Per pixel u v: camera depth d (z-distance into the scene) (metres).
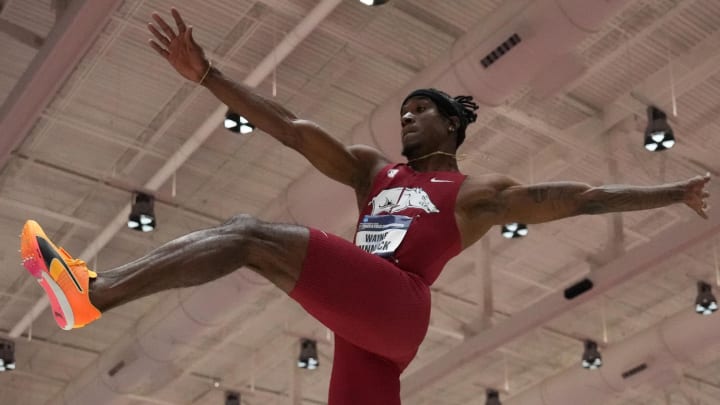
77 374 22.64
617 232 17.36
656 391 24.23
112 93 15.30
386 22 14.27
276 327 22.03
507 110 15.42
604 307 22.12
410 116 4.52
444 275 20.95
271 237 3.69
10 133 13.25
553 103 15.88
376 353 3.98
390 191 4.33
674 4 14.19
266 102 4.48
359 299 3.74
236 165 16.98
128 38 14.27
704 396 24.16
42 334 21.91
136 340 18.64
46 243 3.44
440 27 14.38
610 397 20.62
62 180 17.08
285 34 14.26
